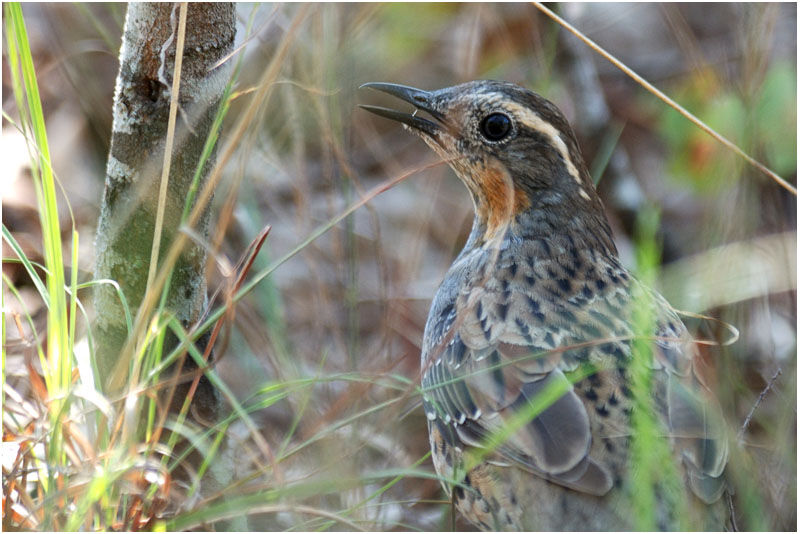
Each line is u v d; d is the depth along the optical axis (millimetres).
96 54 15289
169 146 8969
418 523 11859
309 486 8500
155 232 9062
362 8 15414
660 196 16078
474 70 16531
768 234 14141
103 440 9086
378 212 15977
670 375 10086
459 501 10445
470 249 12219
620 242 15656
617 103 17281
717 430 9773
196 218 9336
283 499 9344
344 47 14586
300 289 14219
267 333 12680
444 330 11266
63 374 9117
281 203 14914
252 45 15148
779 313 14211
